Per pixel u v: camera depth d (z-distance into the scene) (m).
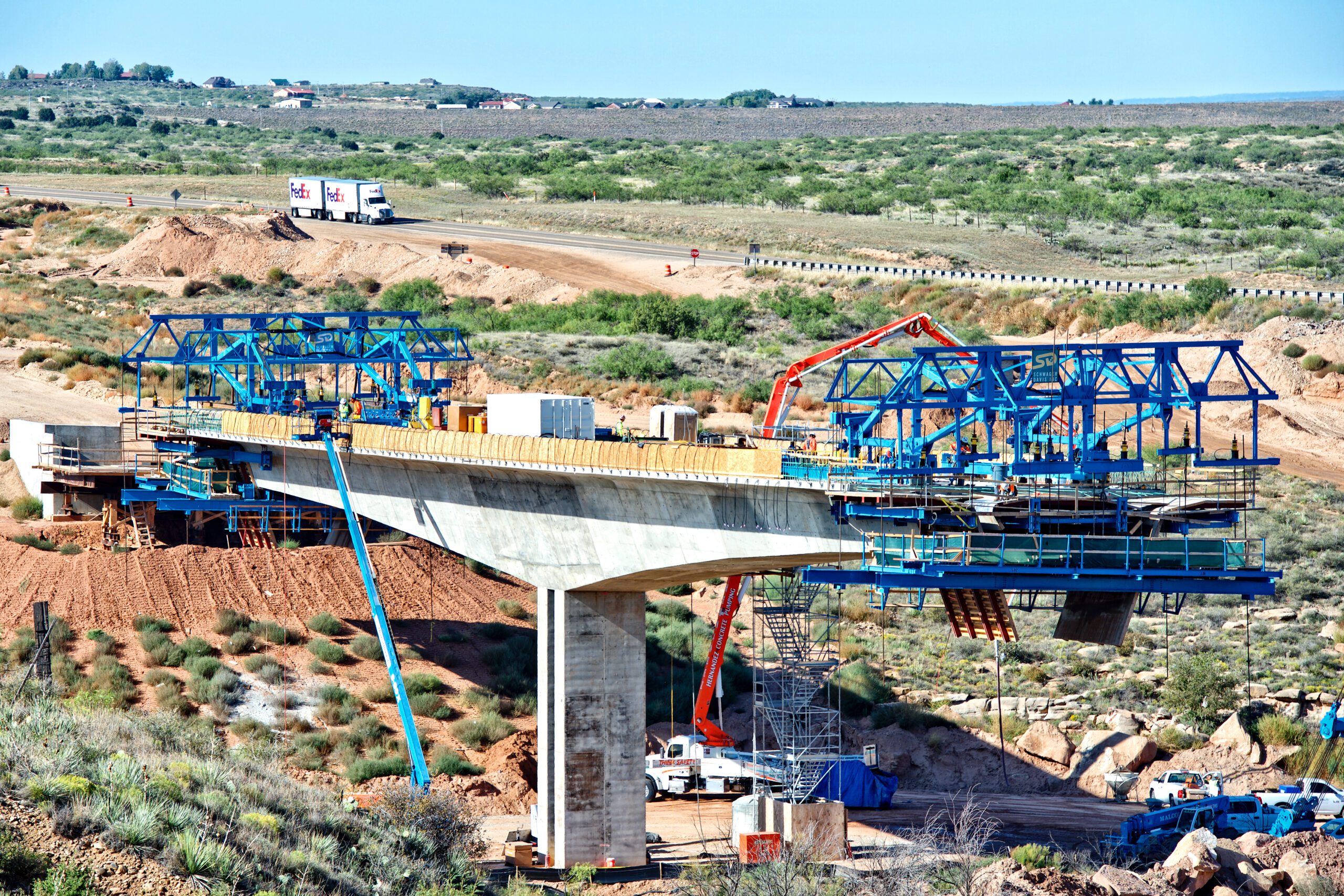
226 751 45.12
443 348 72.38
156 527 70.44
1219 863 38.47
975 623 41.91
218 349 71.50
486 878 38.09
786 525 40.97
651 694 62.56
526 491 48.44
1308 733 53.22
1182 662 59.28
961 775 54.97
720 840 47.69
